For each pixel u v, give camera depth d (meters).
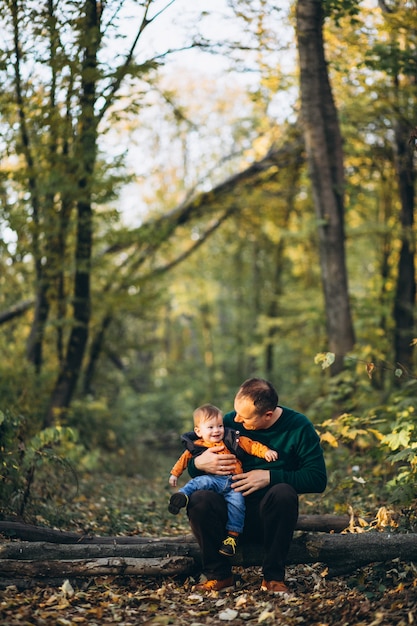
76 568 4.70
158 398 19.86
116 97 9.50
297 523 5.27
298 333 18.41
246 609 4.35
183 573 4.81
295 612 4.25
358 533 4.81
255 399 4.74
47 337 12.87
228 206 15.67
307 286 18.86
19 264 12.34
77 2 8.73
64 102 9.62
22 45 9.08
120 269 13.20
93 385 16.02
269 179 15.25
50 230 10.62
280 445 4.84
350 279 18.47
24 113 9.75
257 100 12.02
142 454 13.13
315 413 10.02
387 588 4.54
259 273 20.77
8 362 12.28
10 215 10.33
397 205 14.12
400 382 11.62
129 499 8.74
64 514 6.68
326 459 7.86
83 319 11.73
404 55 9.55
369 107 11.61
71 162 9.98
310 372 14.74
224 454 4.73
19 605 4.34
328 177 10.38
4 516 5.78
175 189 17.92
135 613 4.33
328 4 9.02
